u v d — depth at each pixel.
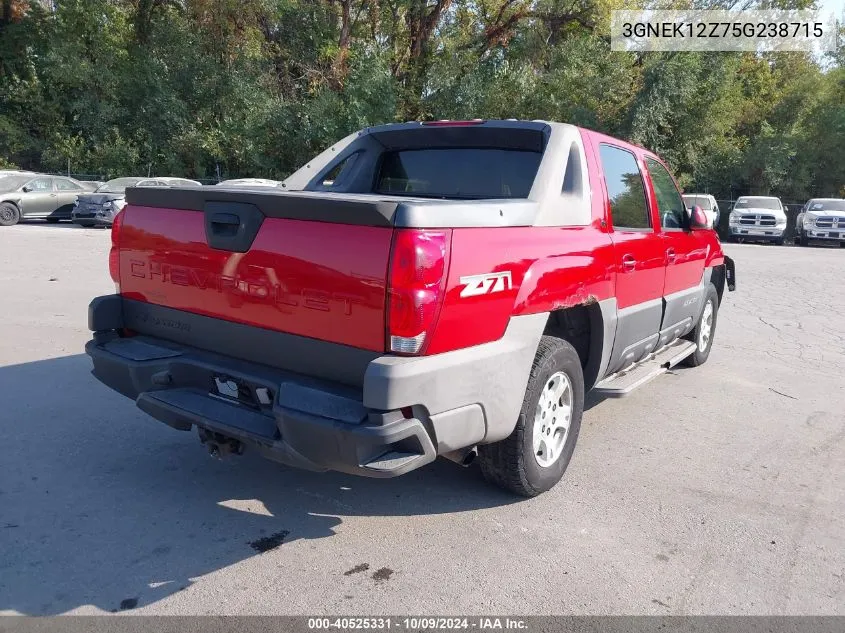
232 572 3.13
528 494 3.87
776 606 2.99
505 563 3.26
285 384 3.09
